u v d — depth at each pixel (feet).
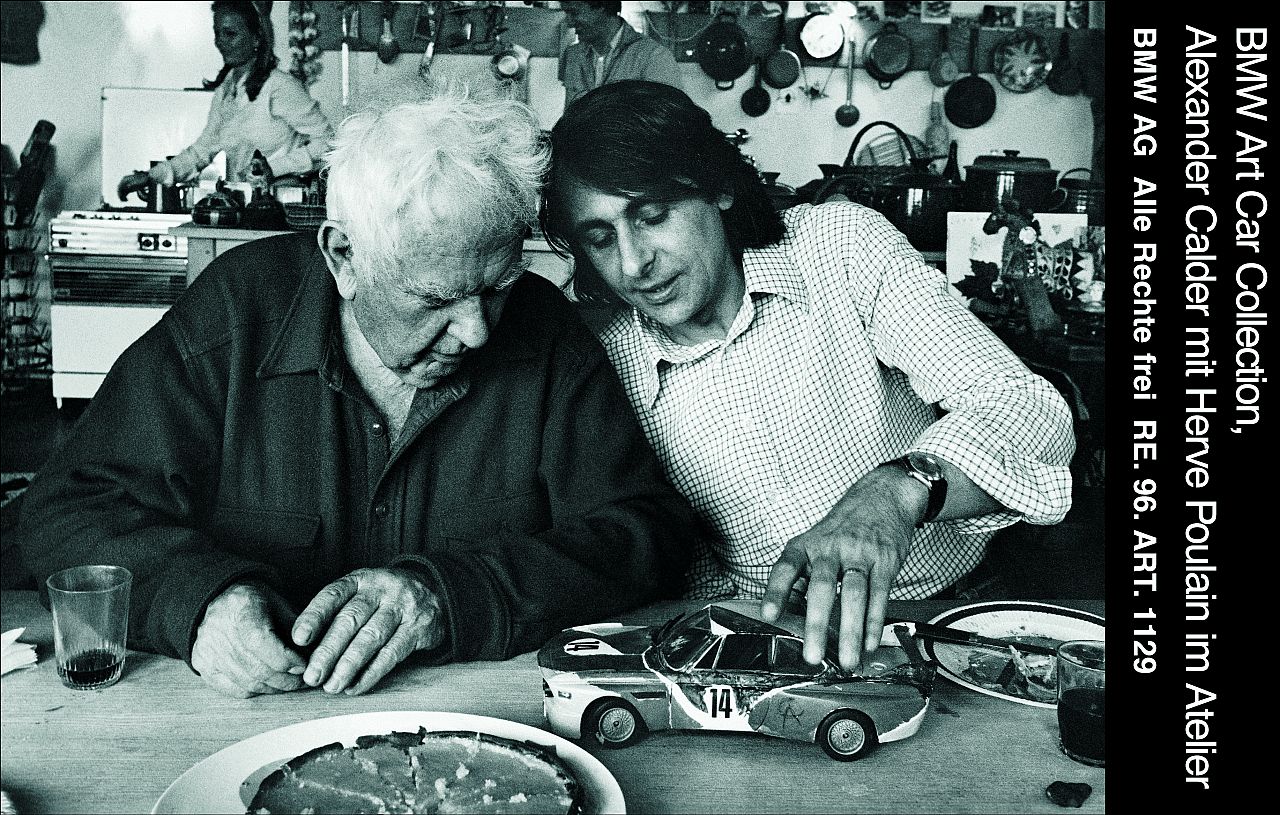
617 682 3.08
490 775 2.72
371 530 4.36
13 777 2.80
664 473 5.17
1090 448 9.27
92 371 14.90
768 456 5.19
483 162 3.48
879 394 5.23
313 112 16.40
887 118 17.29
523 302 4.53
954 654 3.70
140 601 3.63
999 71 17.01
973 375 4.68
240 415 4.25
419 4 16.38
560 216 4.68
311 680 3.31
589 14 14.15
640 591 4.13
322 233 3.80
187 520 4.15
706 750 3.07
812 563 3.48
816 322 5.09
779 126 17.04
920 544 5.34
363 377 4.40
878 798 2.82
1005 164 11.28
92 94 17.39
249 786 2.71
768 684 3.07
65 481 4.08
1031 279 10.03
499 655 3.69
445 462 4.40
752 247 5.09
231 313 4.32
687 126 4.49
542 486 4.50
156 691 3.35
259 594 3.48
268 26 16.17
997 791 2.86
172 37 17.38
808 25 16.58
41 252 17.52
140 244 14.67
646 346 5.20
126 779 2.82
